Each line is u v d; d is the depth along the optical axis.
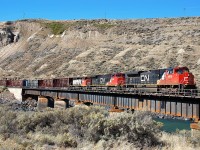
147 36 145.12
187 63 105.25
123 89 53.16
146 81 52.12
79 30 172.25
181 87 43.78
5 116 28.50
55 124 25.94
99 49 145.38
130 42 144.88
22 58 169.25
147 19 167.75
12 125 25.42
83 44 159.25
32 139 21.33
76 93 67.69
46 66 146.00
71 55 151.12
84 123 24.30
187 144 21.86
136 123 21.53
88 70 123.88
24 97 94.38
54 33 184.88
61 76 124.88
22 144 18.61
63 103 74.81
